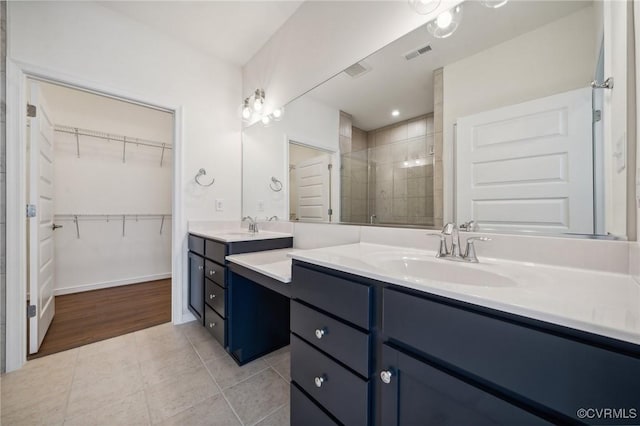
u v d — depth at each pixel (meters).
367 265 0.84
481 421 0.53
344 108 1.60
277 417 1.19
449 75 1.14
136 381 1.43
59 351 1.73
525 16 0.95
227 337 1.59
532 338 0.47
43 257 1.89
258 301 1.68
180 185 2.21
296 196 1.99
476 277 0.87
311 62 1.80
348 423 0.81
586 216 0.83
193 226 2.28
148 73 2.06
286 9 1.90
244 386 1.40
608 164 0.80
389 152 1.38
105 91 1.87
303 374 0.99
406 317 0.66
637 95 0.68
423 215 1.24
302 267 1.01
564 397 0.44
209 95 2.39
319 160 1.78
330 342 0.87
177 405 1.26
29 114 1.66
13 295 1.53
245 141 2.55
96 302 2.66
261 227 2.34
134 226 3.38
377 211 1.44
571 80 0.86
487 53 1.03
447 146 1.16
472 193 1.08
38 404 1.25
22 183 1.58
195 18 1.98
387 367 0.71
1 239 1.51
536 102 0.92
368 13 1.43
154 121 3.53
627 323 0.41
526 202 0.94
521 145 0.95
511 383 0.49
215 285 1.73
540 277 0.73
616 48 0.78
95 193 3.11
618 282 0.67
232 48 2.34
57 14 1.69
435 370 0.60
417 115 1.26
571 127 0.86
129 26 1.97
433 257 1.05
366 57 1.45
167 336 1.96
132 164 3.37
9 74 1.53
